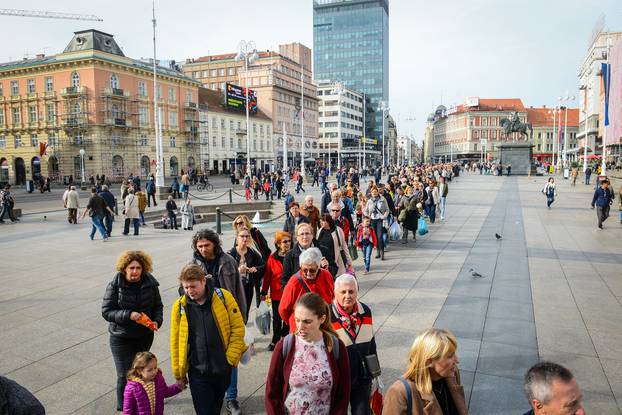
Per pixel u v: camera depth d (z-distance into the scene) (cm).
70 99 5606
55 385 503
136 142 6084
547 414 218
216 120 7600
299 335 311
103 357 575
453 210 2167
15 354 583
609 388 478
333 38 13788
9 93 6053
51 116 5822
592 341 601
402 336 622
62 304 787
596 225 1653
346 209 1119
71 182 5400
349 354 361
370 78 13488
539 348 580
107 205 1503
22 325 686
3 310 755
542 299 782
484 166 6462
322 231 665
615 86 3297
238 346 383
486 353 567
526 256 1134
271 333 652
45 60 5741
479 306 747
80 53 5525
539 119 12156
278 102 9481
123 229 1728
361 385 362
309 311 305
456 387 278
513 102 12312
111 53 5691
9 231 1675
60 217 2125
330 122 11562
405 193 1353
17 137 6094
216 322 376
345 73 13725
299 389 307
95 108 5519
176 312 380
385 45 13838
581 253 1165
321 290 460
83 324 690
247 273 572
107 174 5684
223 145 7781
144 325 429
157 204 2717
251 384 505
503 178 5003
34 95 5872
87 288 888
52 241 1447
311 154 10881
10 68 5891
